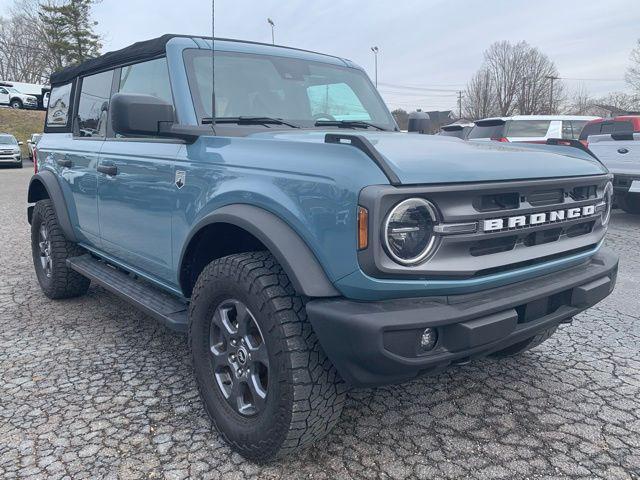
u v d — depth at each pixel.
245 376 2.49
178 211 2.93
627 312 4.60
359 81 4.10
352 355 2.05
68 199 4.41
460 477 2.40
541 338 3.34
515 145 3.21
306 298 2.26
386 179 2.05
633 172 8.73
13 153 24.45
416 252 2.10
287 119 3.37
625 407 3.01
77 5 41.34
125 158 3.43
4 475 2.40
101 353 3.74
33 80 55.84
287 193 2.29
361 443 2.65
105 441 2.66
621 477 2.41
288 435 2.27
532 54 53.09
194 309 2.69
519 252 2.41
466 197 2.18
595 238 2.88
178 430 2.76
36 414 2.91
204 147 2.80
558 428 2.80
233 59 3.41
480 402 3.06
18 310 4.65
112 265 4.20
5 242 7.57
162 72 3.36
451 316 2.09
